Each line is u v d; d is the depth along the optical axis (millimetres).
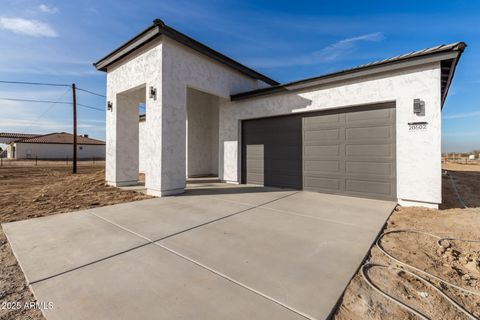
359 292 2064
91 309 1806
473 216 4613
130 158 8797
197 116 11883
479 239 3383
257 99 8391
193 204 5555
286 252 2887
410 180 5535
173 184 6816
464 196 6930
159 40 6566
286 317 1704
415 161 5469
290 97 7594
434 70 5223
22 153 33969
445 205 5656
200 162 12000
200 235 3490
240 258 2723
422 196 5379
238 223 4094
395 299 1952
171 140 6746
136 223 4078
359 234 3537
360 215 4625
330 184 6945
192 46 7207
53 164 25953
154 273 2373
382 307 1856
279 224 4039
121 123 8516
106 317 1712
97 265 2547
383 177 6031
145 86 7465
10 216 4609
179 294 2004
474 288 2154
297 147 7664
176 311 1778
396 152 5770
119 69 8141
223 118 9492
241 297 1960
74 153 15766
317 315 1727
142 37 6777
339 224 4043
